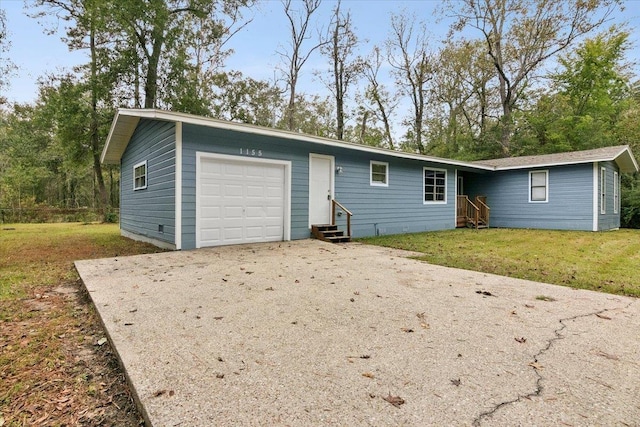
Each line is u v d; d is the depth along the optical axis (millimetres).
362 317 3168
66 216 21500
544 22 18406
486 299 3775
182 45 19312
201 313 3262
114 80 17969
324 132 28531
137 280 4559
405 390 1936
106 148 12031
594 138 18578
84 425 1816
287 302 3621
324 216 9766
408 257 6637
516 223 14367
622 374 2139
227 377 2076
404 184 12047
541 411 1742
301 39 22375
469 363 2273
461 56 22734
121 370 2344
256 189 8375
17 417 1888
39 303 3980
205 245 7562
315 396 1871
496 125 22516
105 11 16188
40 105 22234
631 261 6285
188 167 7270
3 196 22453
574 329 2896
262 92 23828
